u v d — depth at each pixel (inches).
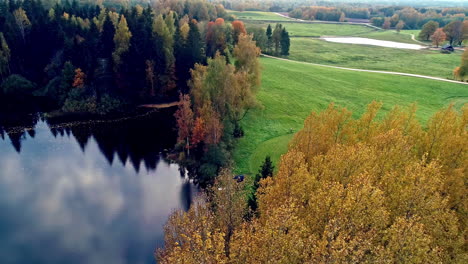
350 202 1090.1
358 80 4227.4
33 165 2367.1
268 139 2755.9
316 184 1307.8
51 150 2578.7
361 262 944.3
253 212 1471.5
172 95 3639.3
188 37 3651.6
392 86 4020.7
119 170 2340.1
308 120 1804.9
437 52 6205.7
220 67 2508.6
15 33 3722.9
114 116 3225.9
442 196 1432.1
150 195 2078.0
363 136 1876.2
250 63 3026.6
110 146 2674.7
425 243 1008.2
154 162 2449.6
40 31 3737.7
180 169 2353.6
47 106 3366.1
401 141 1544.0
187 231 1216.2
